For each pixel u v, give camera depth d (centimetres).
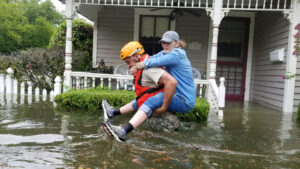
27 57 794
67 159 262
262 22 861
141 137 353
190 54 937
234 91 951
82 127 398
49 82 815
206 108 498
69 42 683
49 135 348
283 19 699
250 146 338
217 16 659
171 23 928
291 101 659
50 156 269
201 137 372
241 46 941
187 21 929
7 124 401
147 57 342
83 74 679
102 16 952
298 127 472
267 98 784
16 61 802
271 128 457
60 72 804
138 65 326
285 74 664
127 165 252
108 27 954
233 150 318
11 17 2780
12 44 2877
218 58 944
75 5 683
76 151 287
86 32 1091
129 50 331
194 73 812
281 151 321
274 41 754
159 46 948
